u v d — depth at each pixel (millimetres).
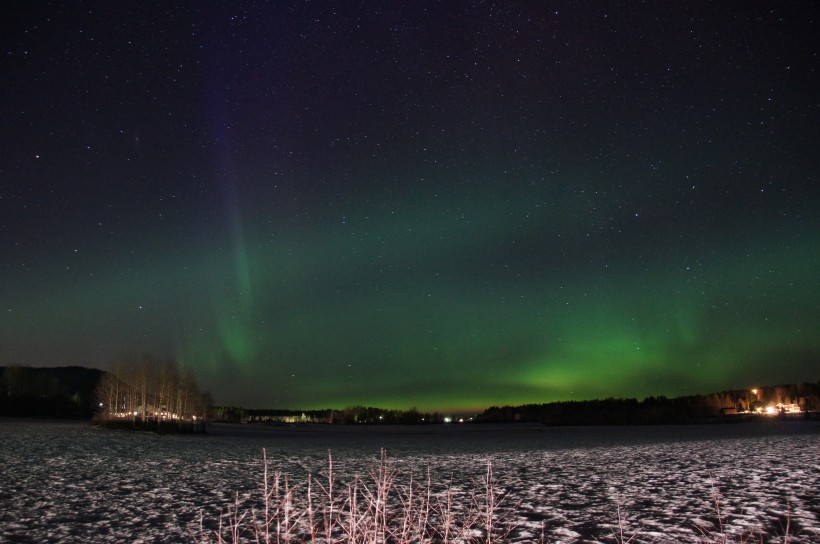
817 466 22172
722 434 53625
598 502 15086
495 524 12172
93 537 11750
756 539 10719
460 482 19953
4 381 104562
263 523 12406
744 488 16844
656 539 10891
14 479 20531
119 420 63438
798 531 11266
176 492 17891
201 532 11523
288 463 28453
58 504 15586
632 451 33938
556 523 12453
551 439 55750
